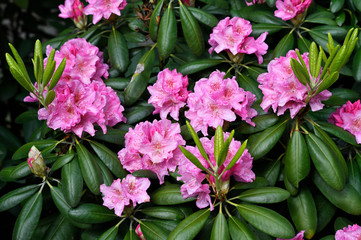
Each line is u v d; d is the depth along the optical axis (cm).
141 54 131
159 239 97
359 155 110
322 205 109
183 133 107
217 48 113
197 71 115
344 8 129
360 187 108
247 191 100
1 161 144
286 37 118
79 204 102
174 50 124
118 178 103
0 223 148
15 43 176
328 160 99
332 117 112
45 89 110
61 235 110
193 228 95
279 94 100
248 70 115
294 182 100
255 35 120
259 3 127
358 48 118
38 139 121
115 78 121
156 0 122
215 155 91
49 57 100
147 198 100
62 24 177
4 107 177
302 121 106
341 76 129
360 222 112
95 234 106
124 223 107
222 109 100
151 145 100
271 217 94
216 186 95
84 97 104
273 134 103
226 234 95
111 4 121
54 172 111
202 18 119
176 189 102
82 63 114
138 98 115
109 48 122
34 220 103
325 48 116
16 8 189
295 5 116
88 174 103
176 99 108
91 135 105
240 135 109
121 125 113
